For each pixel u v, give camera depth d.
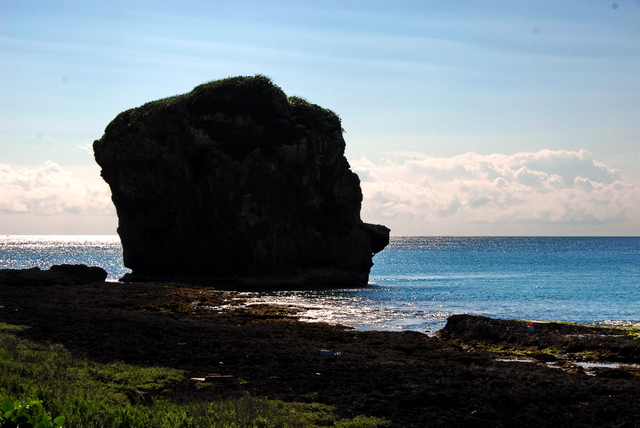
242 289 77.94
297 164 86.00
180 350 27.81
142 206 87.50
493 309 58.97
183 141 81.44
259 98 87.81
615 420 19.61
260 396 20.45
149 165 85.00
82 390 18.00
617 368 28.27
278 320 46.81
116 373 21.72
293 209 85.69
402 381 23.17
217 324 40.97
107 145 87.38
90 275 75.12
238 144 81.88
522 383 23.86
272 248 82.12
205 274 84.50
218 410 17.45
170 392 19.77
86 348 27.67
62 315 38.19
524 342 34.75
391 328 45.12
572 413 20.03
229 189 80.06
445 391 21.56
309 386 22.17
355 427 17.34
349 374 24.05
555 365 29.91
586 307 61.47
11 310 40.50
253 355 27.22
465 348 35.09
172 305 51.69
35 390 16.12
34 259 196.62
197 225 84.44
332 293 75.50
